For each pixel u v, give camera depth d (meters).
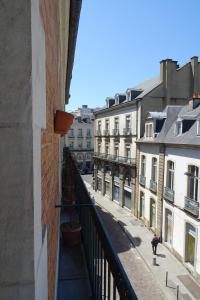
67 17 5.30
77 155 54.09
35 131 1.02
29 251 0.96
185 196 14.55
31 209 0.95
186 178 14.56
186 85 24.12
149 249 16.56
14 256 0.95
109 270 2.08
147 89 25.11
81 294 3.46
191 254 14.28
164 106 23.41
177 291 11.30
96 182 34.84
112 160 28.25
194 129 14.61
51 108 2.55
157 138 18.64
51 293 2.37
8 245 0.95
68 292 3.49
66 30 6.04
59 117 2.91
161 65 23.77
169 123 18.59
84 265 4.15
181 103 23.89
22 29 0.93
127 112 25.11
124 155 26.00
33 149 0.95
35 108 1.02
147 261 14.94
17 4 0.92
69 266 4.15
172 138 16.38
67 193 7.94
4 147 0.93
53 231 2.98
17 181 0.94
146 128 21.14
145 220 21.02
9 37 0.92
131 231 19.80
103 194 32.44
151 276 13.38
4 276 0.95
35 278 0.99
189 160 14.32
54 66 3.30
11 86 0.93
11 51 0.92
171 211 16.30
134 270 13.95
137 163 22.77
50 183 2.47
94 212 3.09
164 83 23.42
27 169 0.94
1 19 0.92
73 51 8.41
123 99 27.98
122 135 26.12
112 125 29.00
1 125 0.93
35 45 1.03
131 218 23.19
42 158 1.53
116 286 1.77
